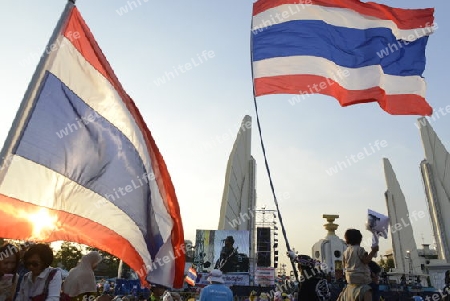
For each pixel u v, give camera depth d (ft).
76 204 17.93
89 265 22.09
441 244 196.03
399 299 123.75
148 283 20.77
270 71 36.42
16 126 15.85
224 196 200.85
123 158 20.16
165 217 21.91
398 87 36.65
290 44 37.06
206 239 171.73
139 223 20.53
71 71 18.62
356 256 23.82
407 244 209.56
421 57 37.27
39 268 16.40
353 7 38.22
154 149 21.94
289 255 24.93
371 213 23.43
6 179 15.51
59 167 17.22
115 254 19.53
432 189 205.57
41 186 16.58
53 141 17.11
